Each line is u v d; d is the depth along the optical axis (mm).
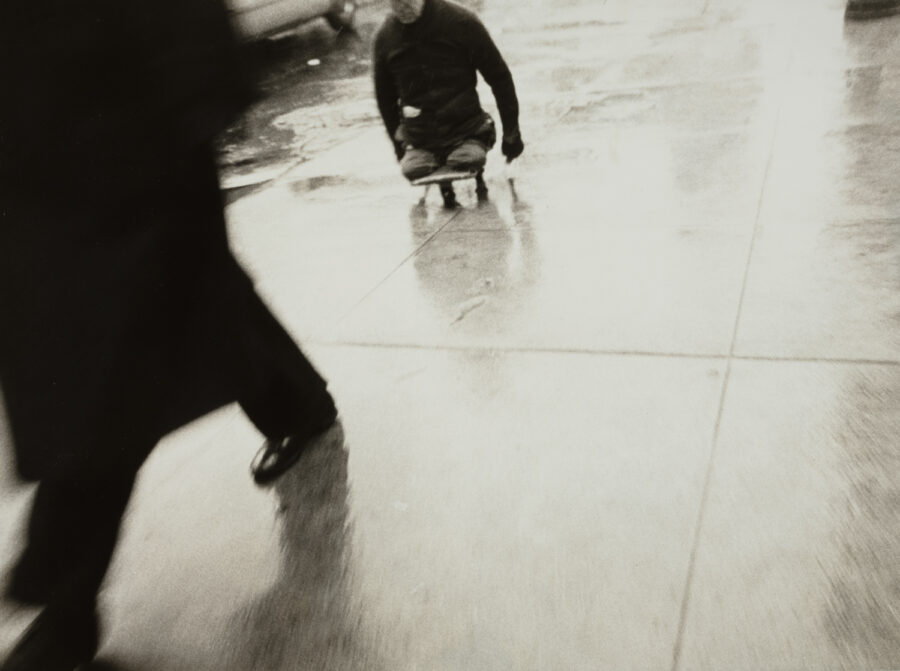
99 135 1405
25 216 1384
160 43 1472
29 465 1554
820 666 1546
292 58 10453
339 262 3900
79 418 1512
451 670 1693
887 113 4352
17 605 1643
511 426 2406
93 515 1604
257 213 4883
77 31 1347
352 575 1988
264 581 2035
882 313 2584
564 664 1651
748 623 1655
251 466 2461
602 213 3838
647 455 2178
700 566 1807
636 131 5000
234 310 1960
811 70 5480
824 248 3066
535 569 1887
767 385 2361
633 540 1912
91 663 1870
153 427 1646
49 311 1443
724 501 1972
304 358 2357
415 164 4180
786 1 8039
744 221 3438
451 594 1871
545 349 2779
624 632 1691
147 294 1516
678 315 2820
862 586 1680
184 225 1626
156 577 2113
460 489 2195
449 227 4094
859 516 1849
